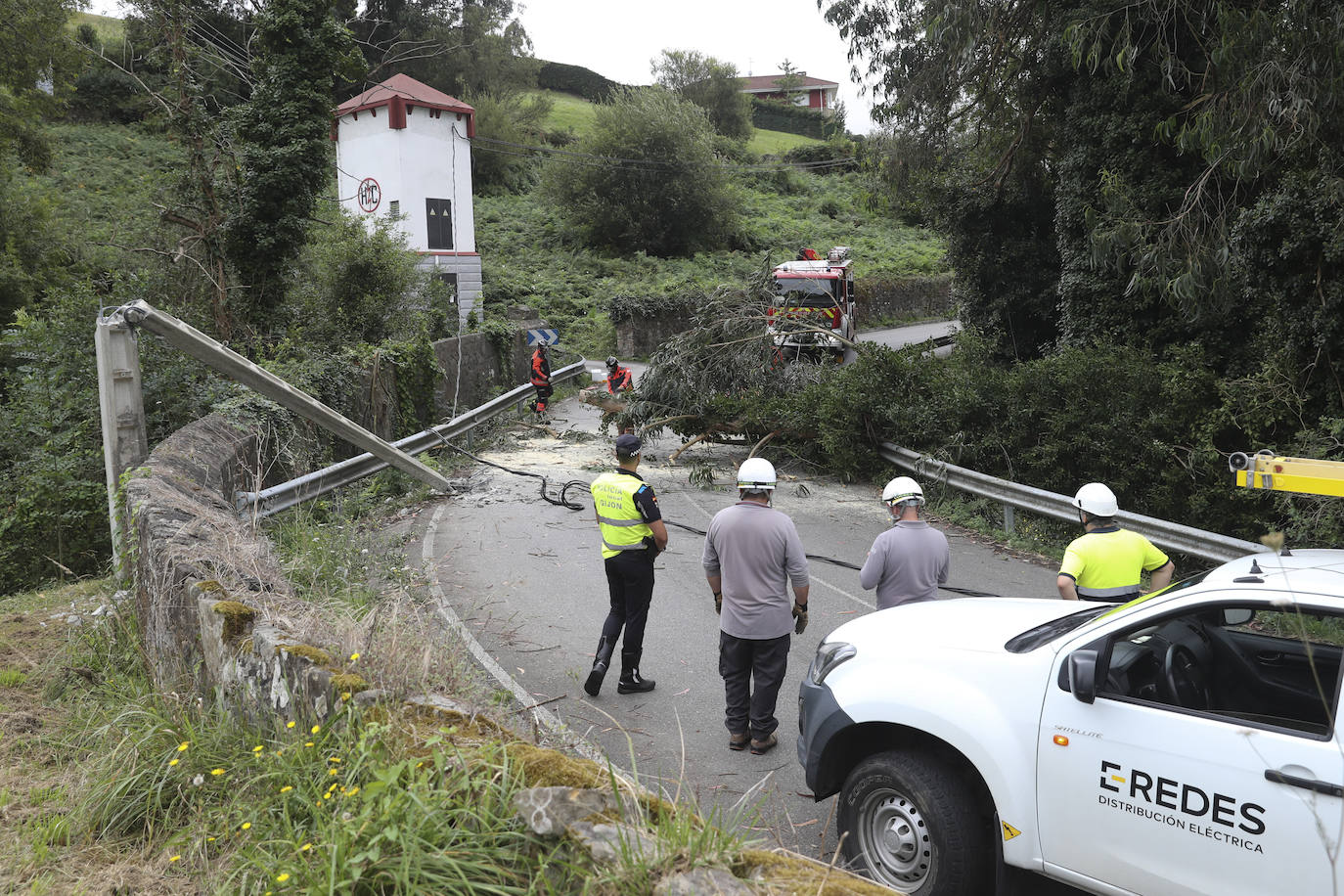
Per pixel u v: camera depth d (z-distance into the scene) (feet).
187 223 54.65
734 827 10.14
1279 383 35.96
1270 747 9.80
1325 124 34.83
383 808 9.38
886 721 12.89
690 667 22.71
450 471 48.96
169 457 26.17
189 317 50.96
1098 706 11.14
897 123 61.57
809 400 49.06
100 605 20.86
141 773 12.74
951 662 12.80
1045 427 41.68
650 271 154.40
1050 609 14.40
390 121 105.40
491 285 135.95
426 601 26.09
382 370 50.39
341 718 11.45
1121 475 38.73
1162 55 43.91
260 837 10.87
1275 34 34.78
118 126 152.25
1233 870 9.86
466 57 199.11
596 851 8.51
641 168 164.25
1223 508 35.63
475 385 73.20
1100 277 47.55
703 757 17.81
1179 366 40.19
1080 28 41.81
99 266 78.54
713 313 54.24
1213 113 36.70
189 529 19.26
